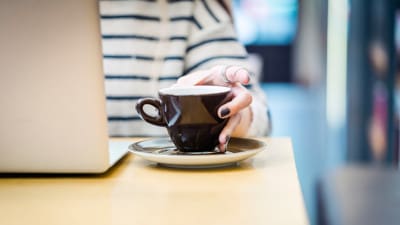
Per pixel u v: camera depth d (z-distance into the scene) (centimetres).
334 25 341
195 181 77
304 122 344
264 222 63
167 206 68
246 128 98
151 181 78
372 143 324
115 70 135
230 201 69
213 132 84
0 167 80
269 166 83
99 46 77
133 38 136
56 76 77
